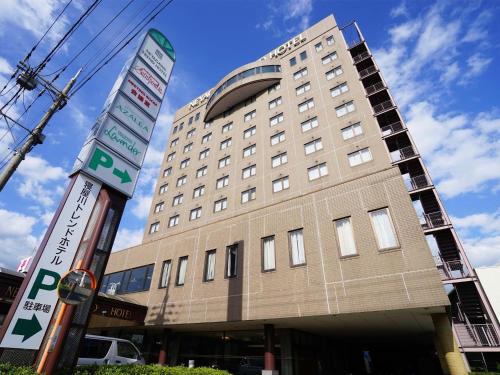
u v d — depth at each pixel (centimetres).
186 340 1641
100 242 732
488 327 1518
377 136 2220
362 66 2844
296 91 2962
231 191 2792
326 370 1509
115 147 870
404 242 1015
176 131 4150
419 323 1223
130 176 878
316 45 3166
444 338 1003
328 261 1131
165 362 1524
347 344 1947
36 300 603
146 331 1769
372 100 2575
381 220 1104
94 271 694
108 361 1006
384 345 2184
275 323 1265
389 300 952
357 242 1105
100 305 1397
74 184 739
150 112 1046
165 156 3950
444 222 1895
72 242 689
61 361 580
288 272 1207
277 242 1312
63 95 1007
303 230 1261
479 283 1633
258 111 3156
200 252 1584
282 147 2684
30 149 919
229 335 1528
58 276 644
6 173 827
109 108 905
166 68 1208
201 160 3372
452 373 954
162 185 3619
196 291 1462
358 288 1023
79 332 631
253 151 2891
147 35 1181
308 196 1327
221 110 3597
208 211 2845
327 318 1120
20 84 934
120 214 807
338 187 1259
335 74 2795
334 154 2338
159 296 1619
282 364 1262
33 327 585
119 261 2072
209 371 745
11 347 547
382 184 1157
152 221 3338
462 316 1700
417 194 2048
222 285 1380
